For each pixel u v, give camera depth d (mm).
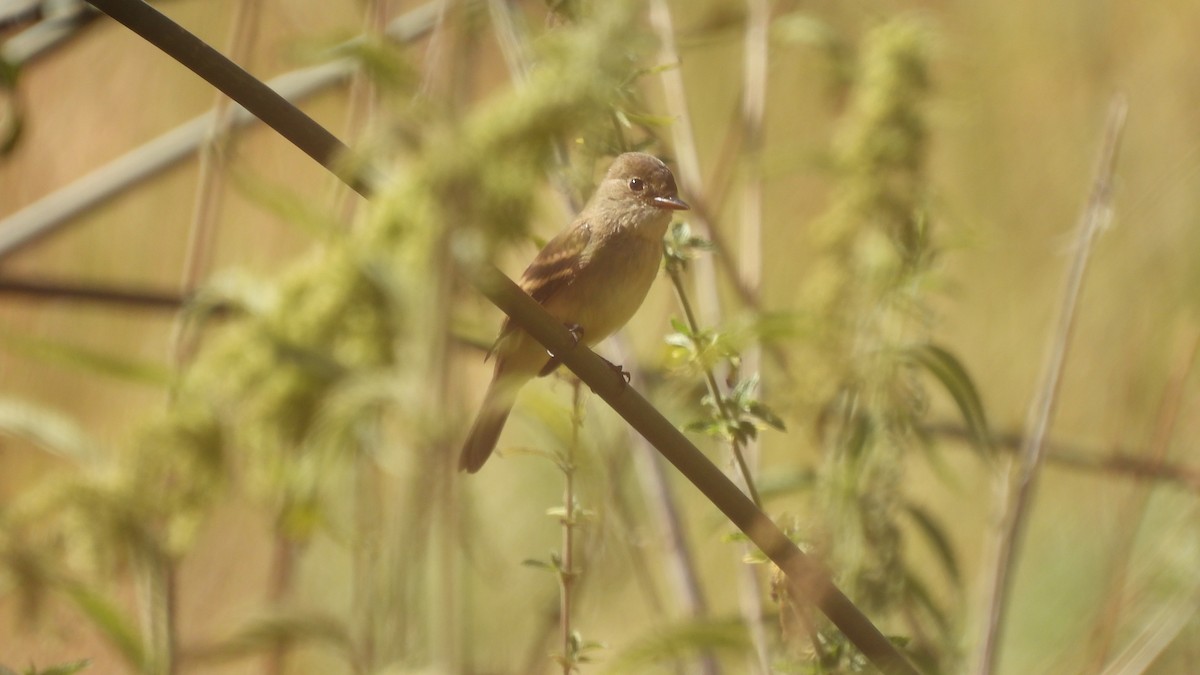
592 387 6637
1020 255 16781
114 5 5945
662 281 14453
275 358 8195
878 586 7730
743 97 11602
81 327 15711
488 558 10727
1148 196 16250
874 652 6434
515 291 6613
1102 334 15508
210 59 6129
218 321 9797
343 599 12750
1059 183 17406
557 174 7352
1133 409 14008
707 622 7355
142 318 15781
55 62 17516
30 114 17359
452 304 7320
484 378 15984
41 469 13820
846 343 8133
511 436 15719
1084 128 17969
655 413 6547
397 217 6941
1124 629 11297
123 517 8055
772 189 15781
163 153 10891
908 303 8273
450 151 6621
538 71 7027
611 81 6848
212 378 8453
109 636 8273
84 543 8055
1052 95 18281
